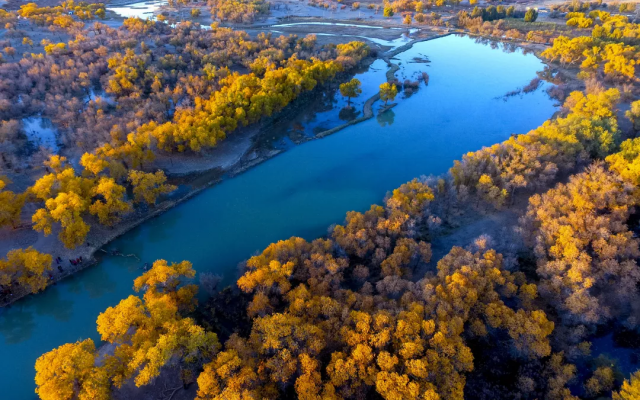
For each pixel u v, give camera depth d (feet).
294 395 201.77
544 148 358.23
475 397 204.74
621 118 486.38
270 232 337.52
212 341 204.64
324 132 497.46
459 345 195.52
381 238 285.43
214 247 320.50
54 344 245.04
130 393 207.21
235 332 231.91
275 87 512.22
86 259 294.87
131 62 552.41
